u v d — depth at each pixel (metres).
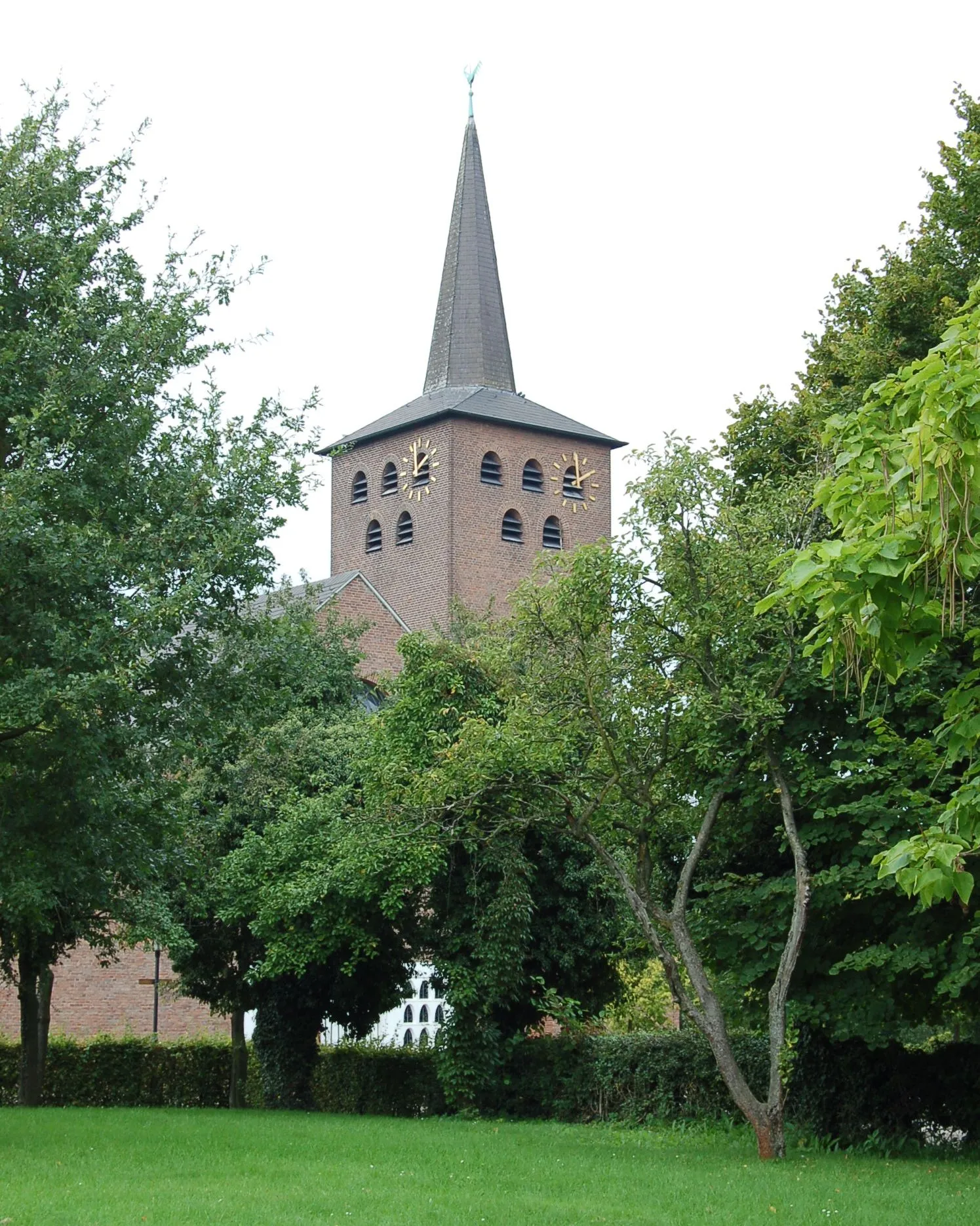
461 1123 25.72
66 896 22.58
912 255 26.64
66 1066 35.34
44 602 18.62
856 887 19.36
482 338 76.94
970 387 9.11
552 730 19.83
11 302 20.00
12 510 17.59
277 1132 21.50
